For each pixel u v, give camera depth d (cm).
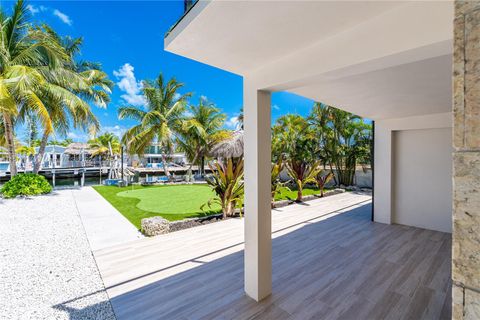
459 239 54
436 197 472
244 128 245
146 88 1327
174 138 1412
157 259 337
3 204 699
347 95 307
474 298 51
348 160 1095
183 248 376
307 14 141
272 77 213
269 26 155
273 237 435
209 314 220
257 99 230
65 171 1794
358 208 674
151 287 265
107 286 268
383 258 343
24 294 253
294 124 1253
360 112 433
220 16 144
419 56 142
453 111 55
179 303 237
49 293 254
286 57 201
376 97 316
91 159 2572
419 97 316
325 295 250
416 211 497
